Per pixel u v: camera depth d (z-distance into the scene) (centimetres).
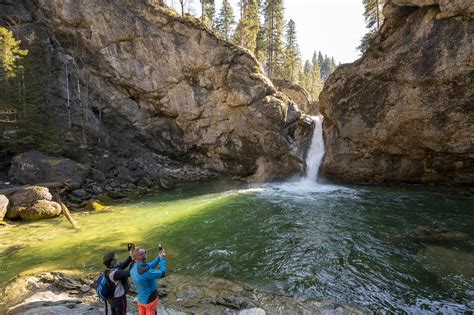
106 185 2548
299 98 5691
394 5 2466
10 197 1883
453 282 1004
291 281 1045
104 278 657
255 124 3116
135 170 2930
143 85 3262
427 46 2119
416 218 1670
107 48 3216
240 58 3197
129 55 3231
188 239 1457
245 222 1691
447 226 1530
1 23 2967
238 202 2142
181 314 843
